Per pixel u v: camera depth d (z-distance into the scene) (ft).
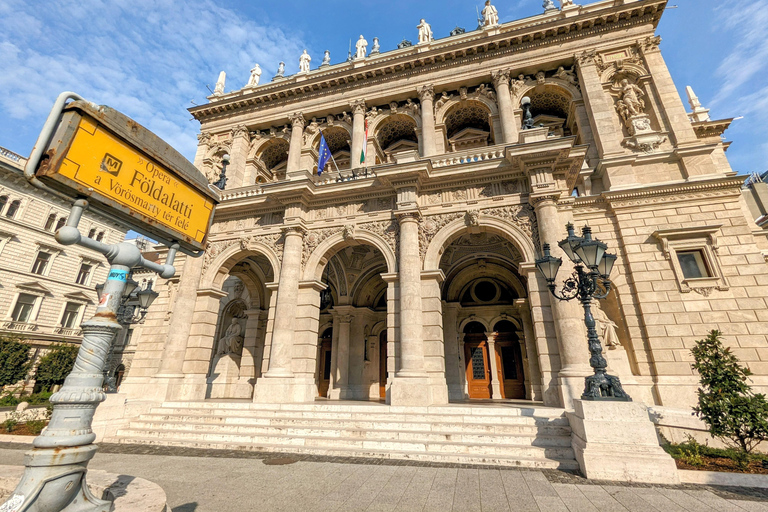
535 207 47.62
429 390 42.57
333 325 73.05
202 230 14.94
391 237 52.95
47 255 121.80
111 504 11.37
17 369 97.25
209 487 23.30
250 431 38.78
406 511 19.51
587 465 25.71
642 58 67.41
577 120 67.92
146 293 44.75
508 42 74.49
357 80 83.15
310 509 19.63
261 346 74.23
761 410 27.94
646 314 49.47
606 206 56.44
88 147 10.47
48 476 9.71
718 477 24.57
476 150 54.49
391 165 51.75
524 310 67.15
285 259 55.11
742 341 45.39
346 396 66.28
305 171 58.18
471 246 65.92
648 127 61.98
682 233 50.80
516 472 26.94
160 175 13.03
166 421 42.29
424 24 90.22
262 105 89.45
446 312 70.18
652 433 25.99
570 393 37.81
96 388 11.32
